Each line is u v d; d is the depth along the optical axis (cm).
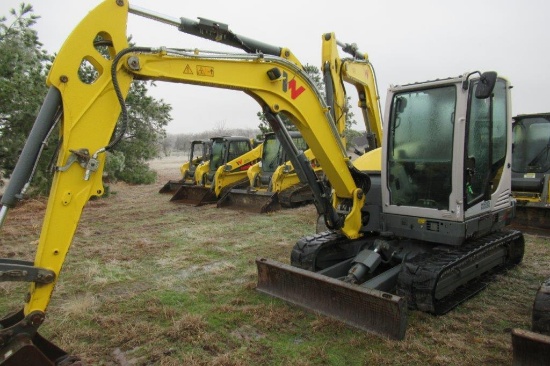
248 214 1005
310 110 442
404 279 417
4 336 274
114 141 312
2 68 1052
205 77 366
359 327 383
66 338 379
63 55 296
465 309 431
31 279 281
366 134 679
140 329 395
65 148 296
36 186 1184
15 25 1107
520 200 782
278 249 672
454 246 462
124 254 664
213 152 1390
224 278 539
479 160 449
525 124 801
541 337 296
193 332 388
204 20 370
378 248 486
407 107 460
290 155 458
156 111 1605
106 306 452
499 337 371
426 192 446
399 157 466
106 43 321
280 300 453
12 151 1074
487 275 525
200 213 1048
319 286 416
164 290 500
